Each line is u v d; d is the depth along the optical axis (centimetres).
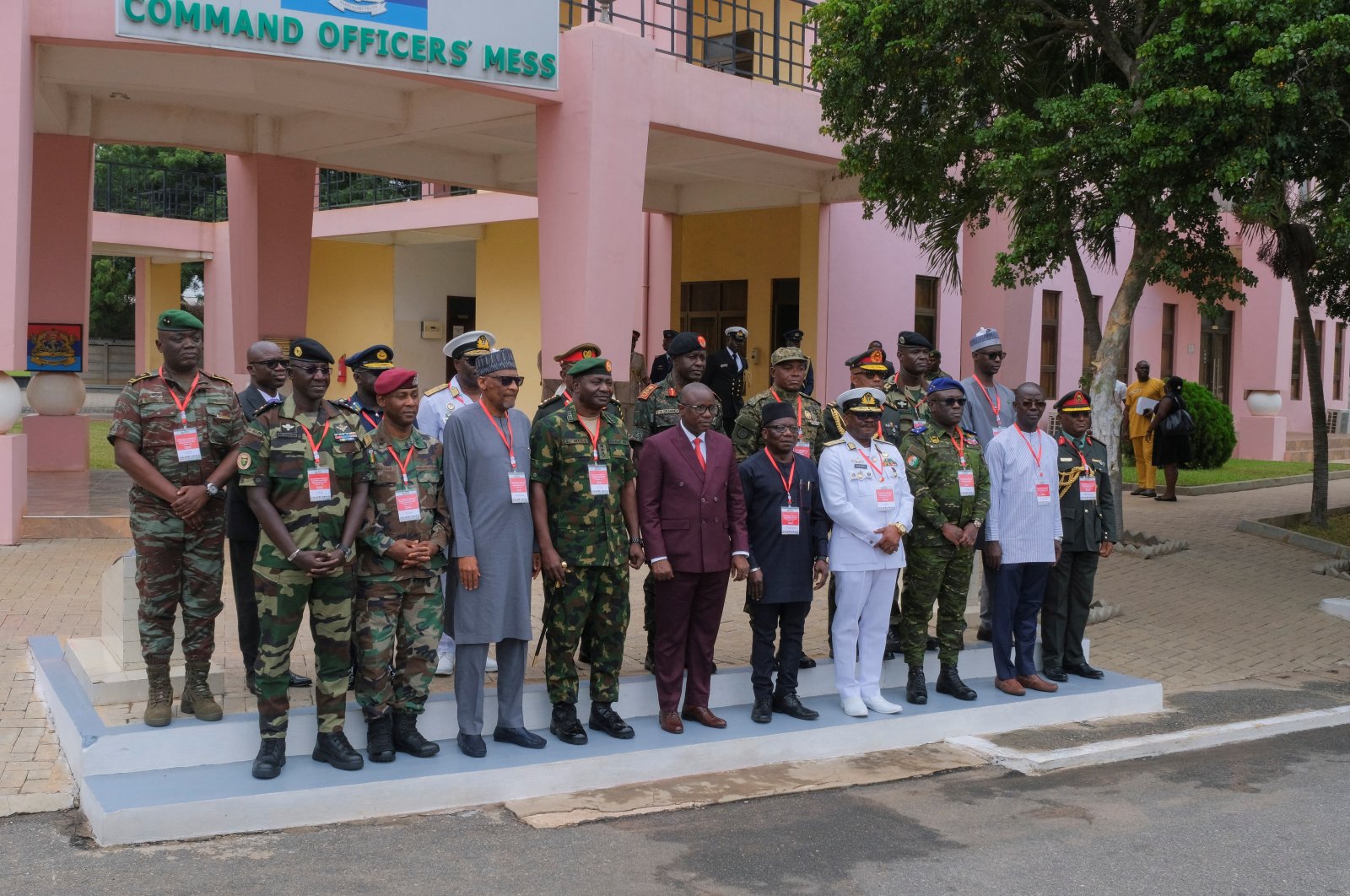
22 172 1082
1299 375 2842
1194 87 1008
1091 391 1233
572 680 635
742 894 478
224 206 2981
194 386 591
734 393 1122
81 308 1546
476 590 602
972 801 607
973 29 1158
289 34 1123
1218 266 1161
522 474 610
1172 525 1577
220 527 591
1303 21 984
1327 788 634
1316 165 1088
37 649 750
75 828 530
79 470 1559
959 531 738
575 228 1295
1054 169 1116
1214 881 500
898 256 2094
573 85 1284
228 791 535
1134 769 674
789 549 678
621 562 634
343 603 567
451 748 617
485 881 483
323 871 488
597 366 621
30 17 1079
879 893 483
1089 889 490
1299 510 1742
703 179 1992
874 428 702
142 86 1311
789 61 1582
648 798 593
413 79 1214
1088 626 1034
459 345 712
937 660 806
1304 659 964
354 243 2647
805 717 691
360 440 564
